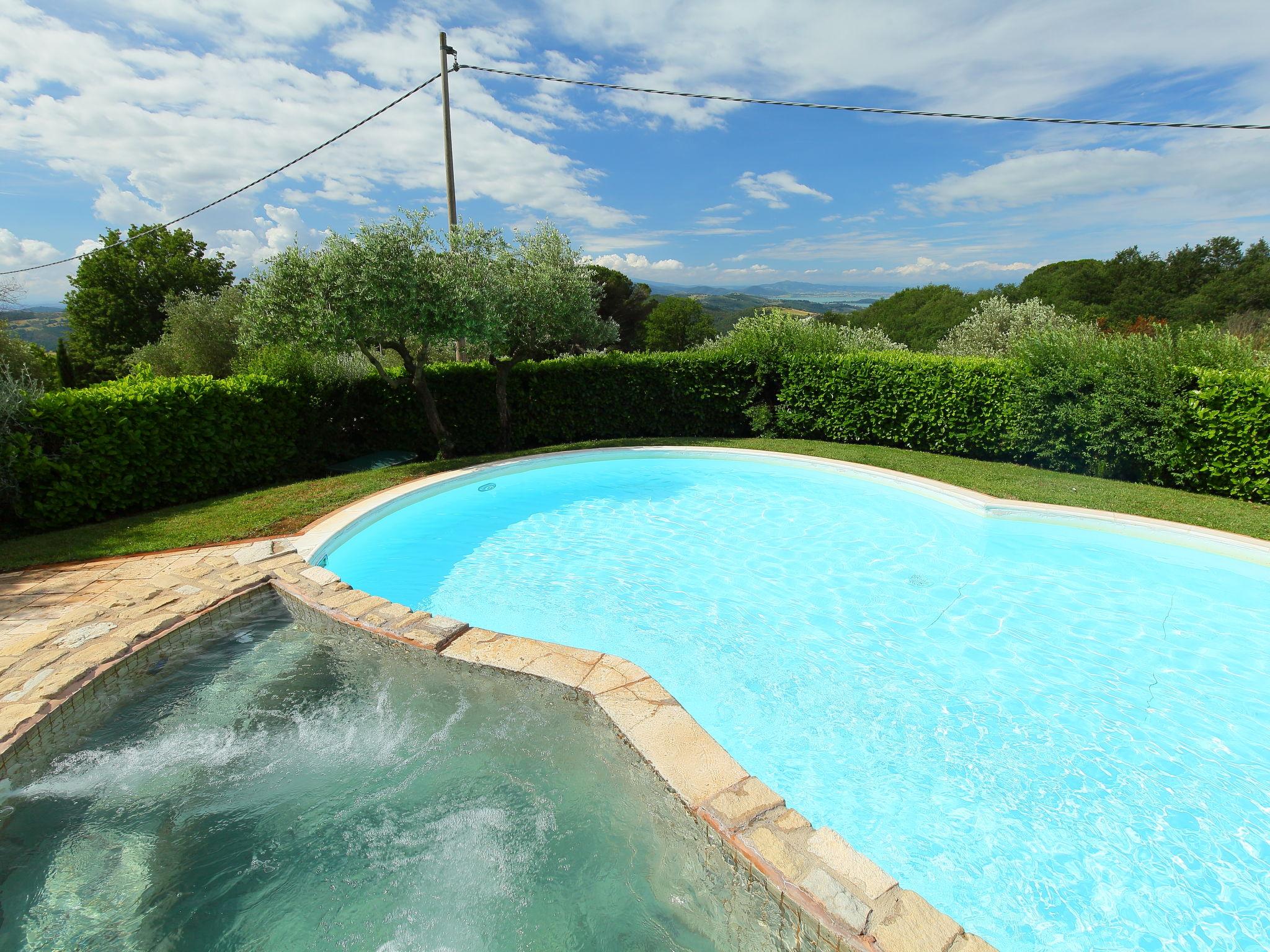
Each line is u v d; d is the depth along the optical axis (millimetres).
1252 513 7711
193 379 9297
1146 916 2844
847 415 12773
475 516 8805
